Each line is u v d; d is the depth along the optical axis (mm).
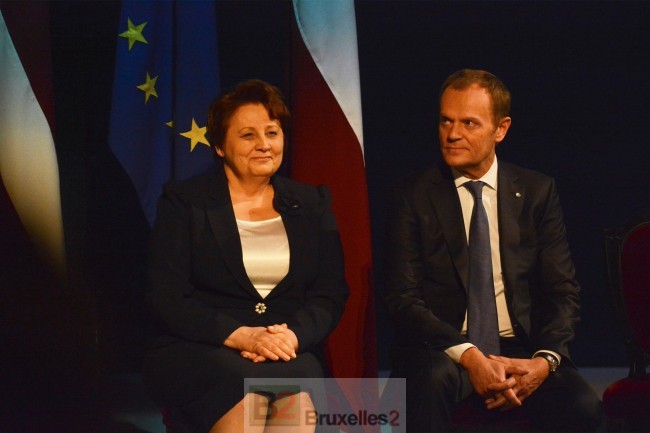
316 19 6328
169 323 5215
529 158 7844
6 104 6148
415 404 5328
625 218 7891
